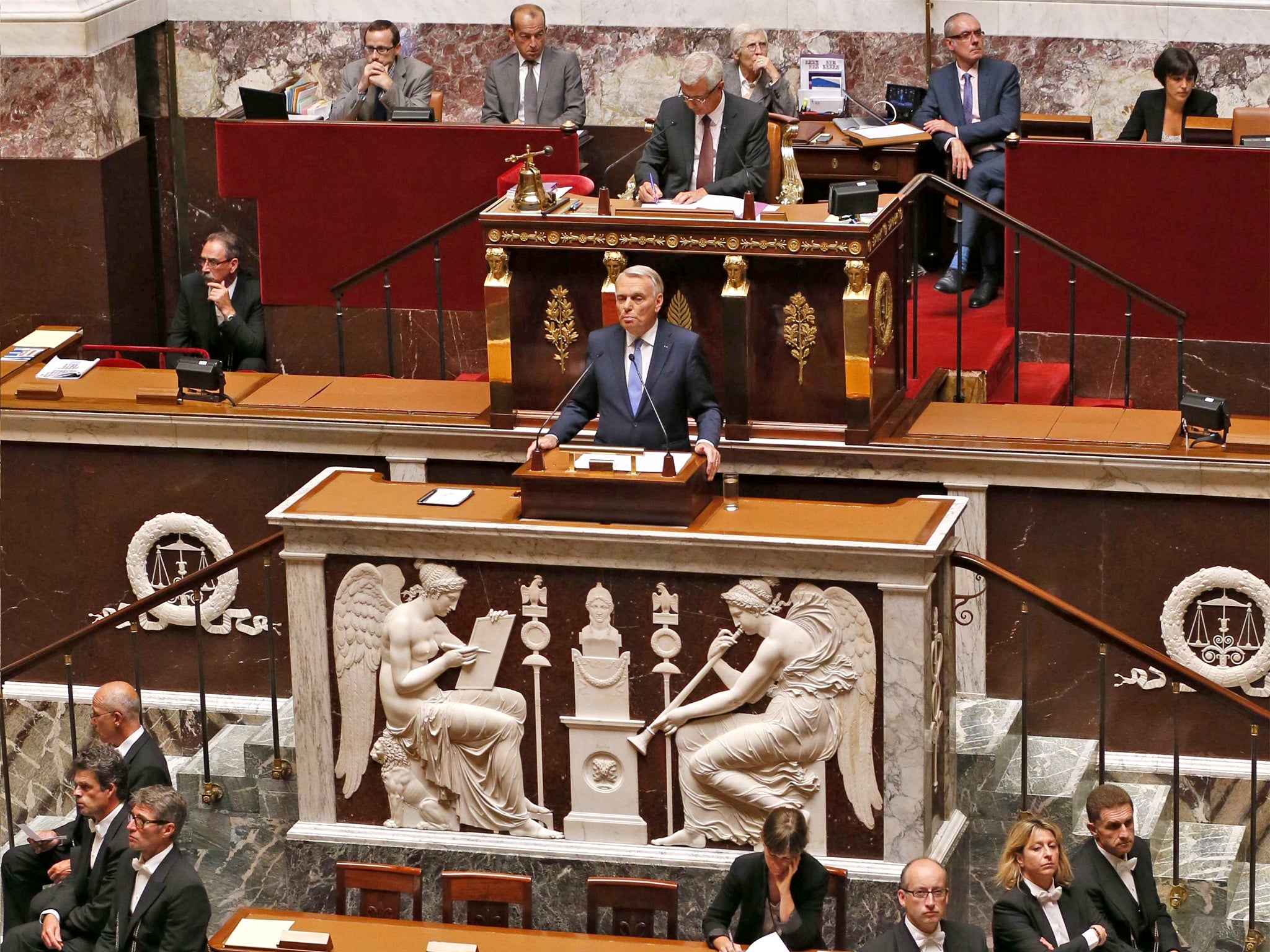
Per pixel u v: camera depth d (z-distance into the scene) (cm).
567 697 1342
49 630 1716
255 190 1898
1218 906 1446
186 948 1268
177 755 1694
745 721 1316
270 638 1548
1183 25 2083
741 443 1516
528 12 2019
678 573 1305
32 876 1498
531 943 1249
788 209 1513
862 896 1316
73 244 2052
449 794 1372
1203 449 1473
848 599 1286
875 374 1515
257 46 2250
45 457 1673
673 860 1338
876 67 2169
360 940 1255
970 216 1947
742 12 2180
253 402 1644
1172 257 1741
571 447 1348
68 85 2020
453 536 1327
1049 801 1470
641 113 2223
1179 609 1502
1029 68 2134
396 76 2025
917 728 1292
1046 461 1487
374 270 1742
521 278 1542
